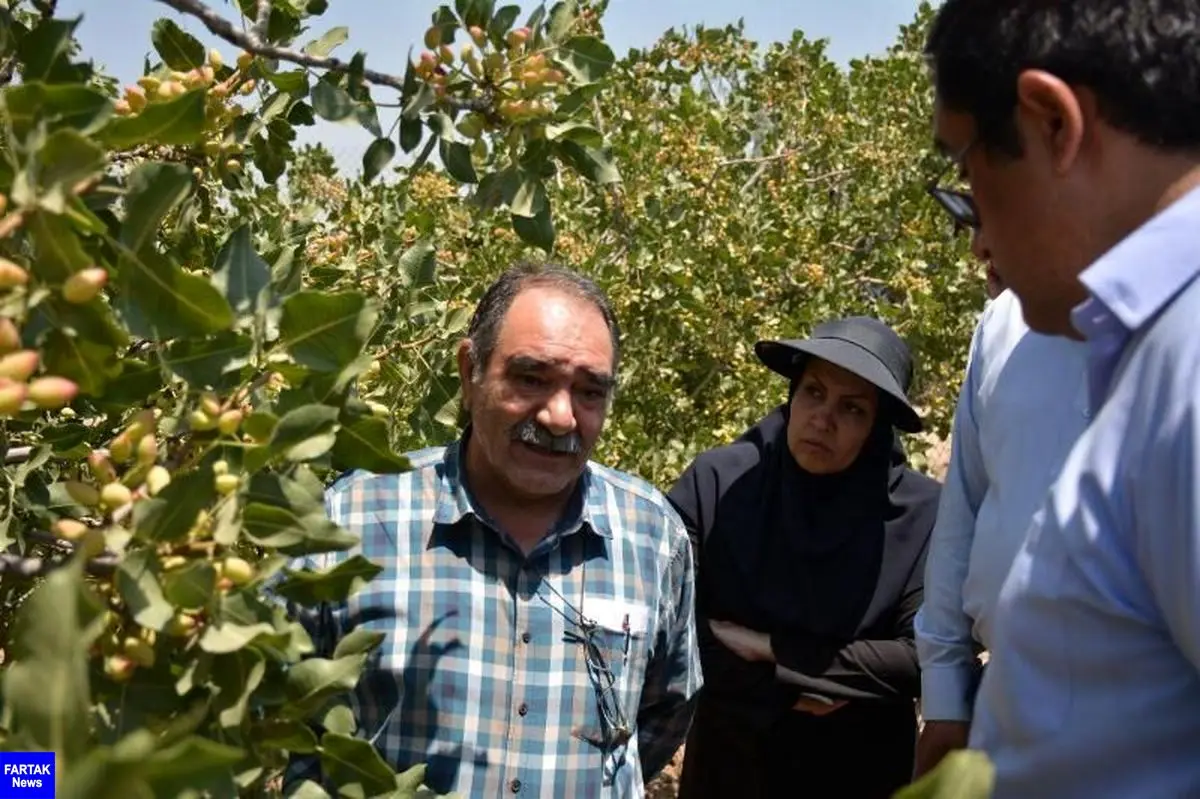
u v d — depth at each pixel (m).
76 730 0.73
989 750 1.59
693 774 3.13
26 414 1.48
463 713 2.03
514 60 1.79
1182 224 1.32
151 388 1.38
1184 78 1.29
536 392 2.07
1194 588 1.27
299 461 1.32
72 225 1.12
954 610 2.29
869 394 2.89
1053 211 1.38
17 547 1.87
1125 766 1.43
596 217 6.40
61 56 1.31
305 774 1.96
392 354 2.78
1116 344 1.39
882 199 8.80
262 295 1.33
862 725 2.98
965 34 1.40
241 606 1.22
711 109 8.38
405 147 1.83
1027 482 1.88
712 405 6.27
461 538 2.10
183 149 1.93
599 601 2.15
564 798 2.07
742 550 2.96
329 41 1.94
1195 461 1.25
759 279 6.81
